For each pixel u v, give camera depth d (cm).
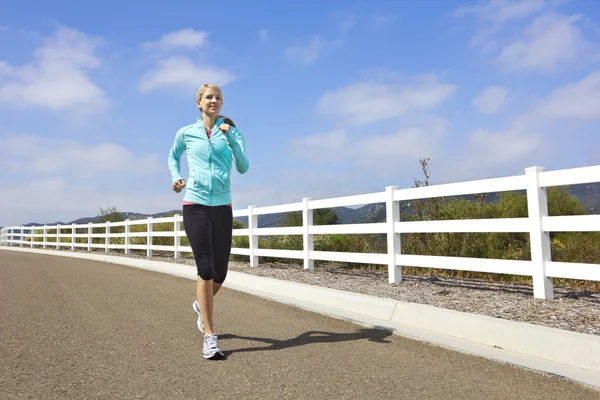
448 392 311
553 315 469
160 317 551
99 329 488
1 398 298
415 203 957
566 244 920
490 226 613
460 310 507
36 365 366
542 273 555
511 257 868
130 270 1160
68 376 341
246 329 492
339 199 862
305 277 828
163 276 1011
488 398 301
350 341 443
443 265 675
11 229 3238
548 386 323
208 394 305
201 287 399
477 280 752
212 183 409
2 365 367
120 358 385
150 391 311
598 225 510
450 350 413
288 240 1275
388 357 391
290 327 502
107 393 307
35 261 1486
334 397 301
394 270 745
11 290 764
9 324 510
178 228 1412
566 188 1165
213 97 412
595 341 359
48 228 2569
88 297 697
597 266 511
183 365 367
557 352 379
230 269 991
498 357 385
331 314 566
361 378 338
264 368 360
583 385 324
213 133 416
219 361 378
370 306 563
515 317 465
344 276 840
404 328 489
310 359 384
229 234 421
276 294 715
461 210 970
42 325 506
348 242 1184
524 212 1017
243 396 302
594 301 536
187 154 418
